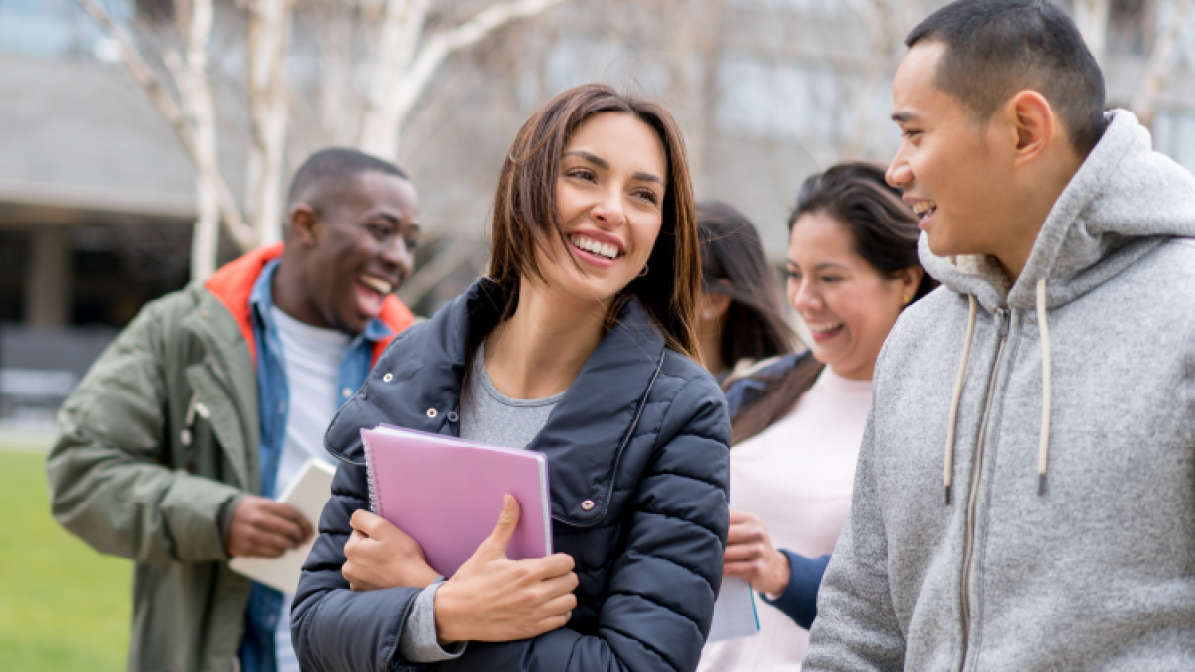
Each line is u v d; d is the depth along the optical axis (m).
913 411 1.63
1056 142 1.44
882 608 1.72
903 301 2.39
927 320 1.68
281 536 2.48
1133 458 1.36
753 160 13.52
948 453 1.54
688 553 1.53
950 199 1.49
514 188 1.61
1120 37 9.65
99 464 2.67
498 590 1.45
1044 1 1.48
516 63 10.38
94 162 20.28
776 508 2.38
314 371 2.99
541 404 1.68
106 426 2.71
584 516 1.53
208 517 2.51
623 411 1.58
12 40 18.12
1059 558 1.40
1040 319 1.46
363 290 2.99
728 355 2.95
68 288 26.78
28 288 28.25
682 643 1.49
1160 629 1.37
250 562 2.57
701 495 1.55
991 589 1.46
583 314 1.68
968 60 1.45
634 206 1.61
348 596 1.59
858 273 2.33
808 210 2.38
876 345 2.37
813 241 2.35
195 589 2.66
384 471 1.58
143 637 2.78
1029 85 1.43
